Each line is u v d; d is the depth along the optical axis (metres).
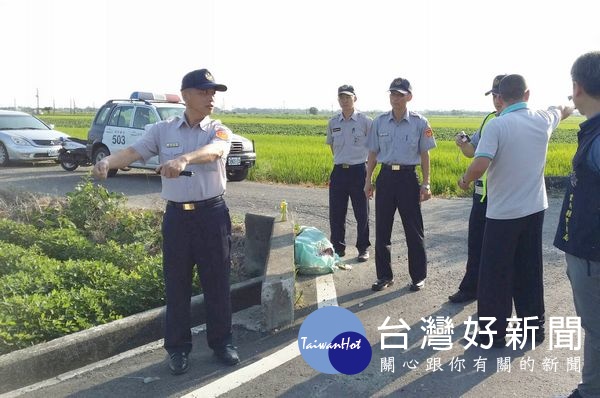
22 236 6.64
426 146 5.53
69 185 12.77
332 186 6.92
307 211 10.15
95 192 7.49
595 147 3.06
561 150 21.62
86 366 4.04
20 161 16.80
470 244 5.30
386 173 5.62
